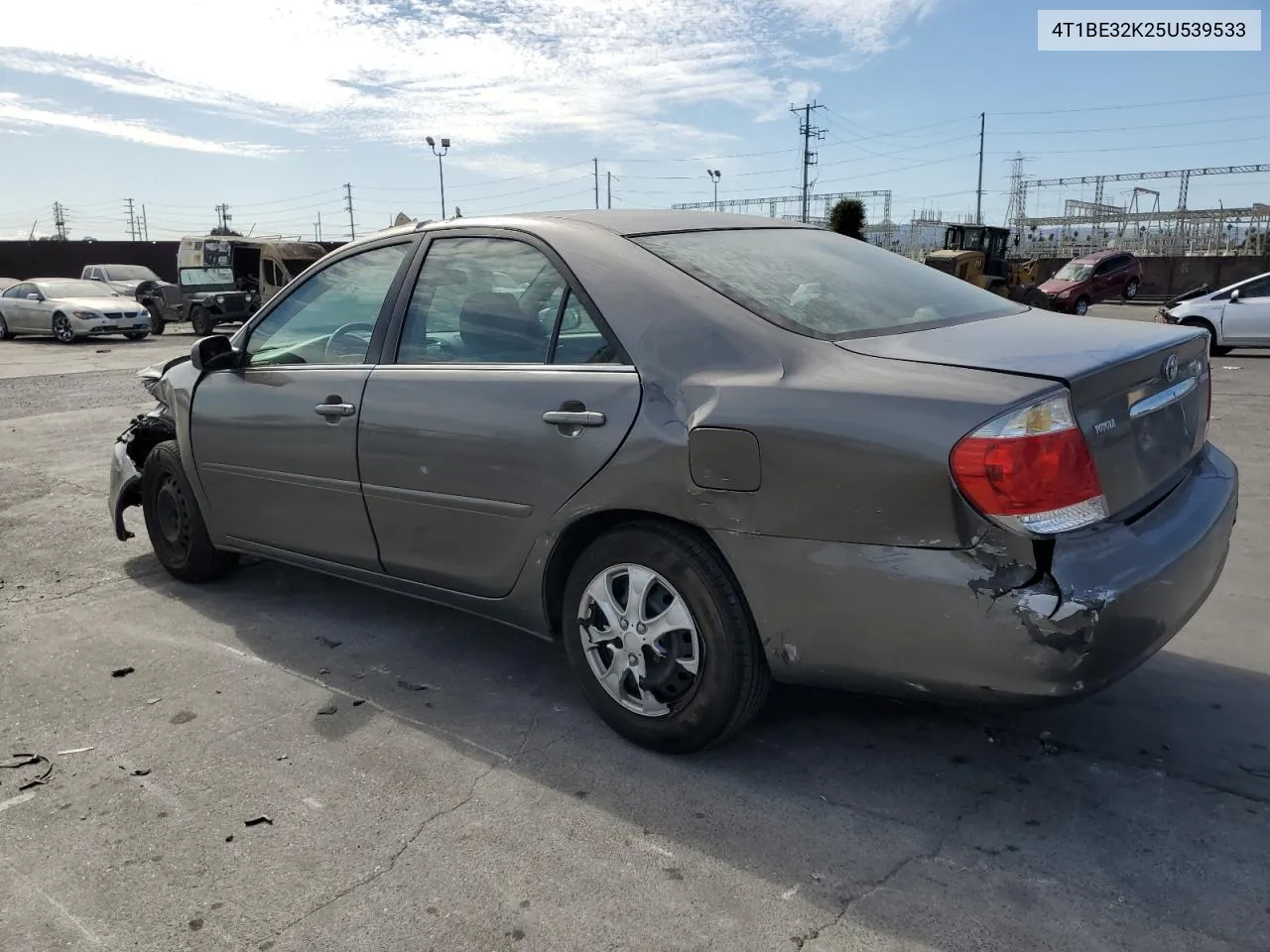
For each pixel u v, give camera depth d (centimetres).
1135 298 3697
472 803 281
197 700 352
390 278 369
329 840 265
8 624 429
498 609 337
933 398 238
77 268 4969
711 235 336
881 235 5900
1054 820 265
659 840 261
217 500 432
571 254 317
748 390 264
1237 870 242
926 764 296
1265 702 329
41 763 309
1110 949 216
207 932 230
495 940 224
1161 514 269
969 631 236
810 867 248
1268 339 1502
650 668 298
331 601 453
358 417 356
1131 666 245
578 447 294
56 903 242
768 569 263
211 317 2444
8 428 950
